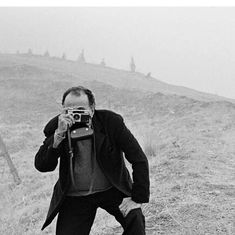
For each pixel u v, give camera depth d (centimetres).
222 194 661
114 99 3912
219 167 902
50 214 303
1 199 1364
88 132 293
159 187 749
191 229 507
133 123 2734
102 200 304
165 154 1159
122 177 301
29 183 1507
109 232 554
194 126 1888
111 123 297
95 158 291
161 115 2895
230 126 1702
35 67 5941
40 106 4097
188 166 913
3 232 758
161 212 581
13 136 2856
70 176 293
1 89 4772
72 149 293
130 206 293
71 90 293
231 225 511
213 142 1306
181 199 643
